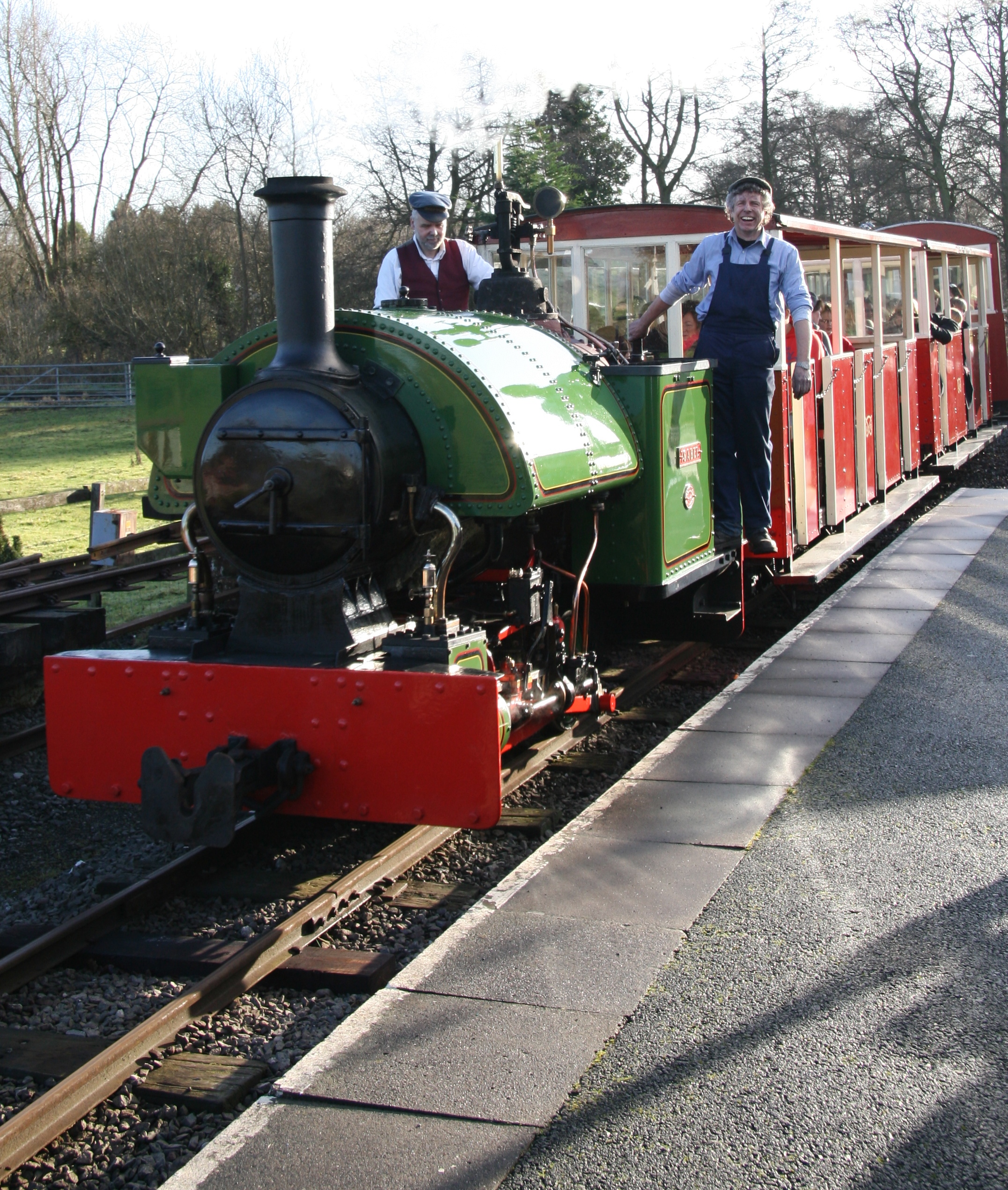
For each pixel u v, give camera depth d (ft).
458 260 21.86
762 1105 8.87
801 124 97.30
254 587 14.52
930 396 42.45
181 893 14.30
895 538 34.76
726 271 21.22
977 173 110.63
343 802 13.58
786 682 20.18
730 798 15.08
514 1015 10.23
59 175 136.26
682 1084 9.16
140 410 16.12
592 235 26.86
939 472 44.14
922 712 18.28
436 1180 8.23
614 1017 10.14
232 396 14.34
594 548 17.54
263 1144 8.68
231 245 123.03
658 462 18.15
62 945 12.84
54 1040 11.07
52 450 75.92
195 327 117.29
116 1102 10.12
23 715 22.72
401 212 85.10
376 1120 8.90
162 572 33.01
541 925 11.84
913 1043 9.58
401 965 12.60
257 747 13.75
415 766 13.24
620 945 11.38
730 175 94.02
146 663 14.17
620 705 21.02
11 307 127.13
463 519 15.19
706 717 18.43
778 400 23.94
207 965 12.40
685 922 11.81
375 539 14.12
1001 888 12.24
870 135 106.93
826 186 108.58
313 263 14.14
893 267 39.68
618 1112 8.86
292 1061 10.70
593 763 18.28
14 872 15.99
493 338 16.20
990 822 13.99
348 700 13.41
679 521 19.13
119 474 61.46
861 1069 9.27
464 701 12.96
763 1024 9.94
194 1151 9.55
